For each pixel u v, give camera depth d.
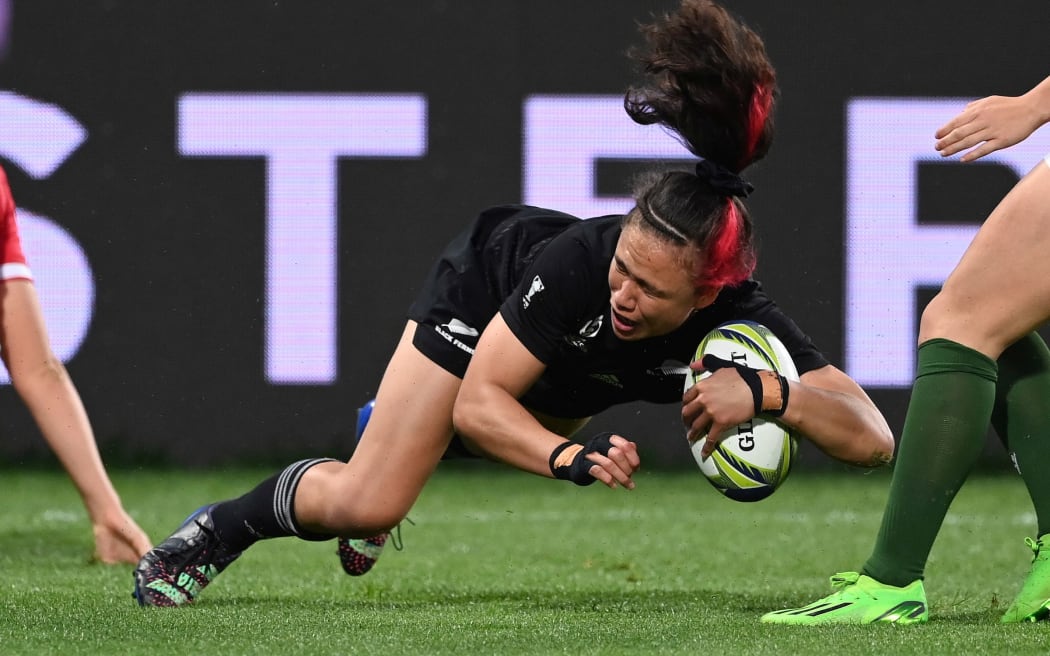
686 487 28.62
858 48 29.44
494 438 11.25
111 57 29.80
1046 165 10.55
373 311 29.91
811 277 29.34
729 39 10.38
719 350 11.27
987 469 30.55
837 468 31.58
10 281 16.56
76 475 16.78
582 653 9.31
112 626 10.80
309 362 29.86
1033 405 11.41
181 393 29.84
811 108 29.42
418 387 12.34
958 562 18.11
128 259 29.83
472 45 29.95
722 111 10.35
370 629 10.62
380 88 29.91
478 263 12.71
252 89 29.88
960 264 10.87
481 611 12.23
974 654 9.17
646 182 10.59
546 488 29.19
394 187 29.94
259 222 29.84
